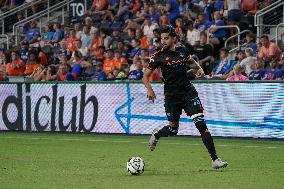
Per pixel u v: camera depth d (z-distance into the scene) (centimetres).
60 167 3372
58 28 7612
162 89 5175
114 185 2723
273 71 5391
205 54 6216
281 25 6112
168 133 3391
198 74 3331
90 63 6519
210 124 5041
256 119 4856
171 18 6856
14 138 5212
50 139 5106
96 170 3238
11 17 8750
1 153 4100
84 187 2678
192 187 2658
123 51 6500
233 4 6562
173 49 3284
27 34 8038
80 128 5553
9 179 2933
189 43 6450
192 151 4166
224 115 4978
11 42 8219
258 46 5859
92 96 5494
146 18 6725
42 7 8744
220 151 4150
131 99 5322
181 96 3275
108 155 3959
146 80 3284
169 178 2928
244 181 2831
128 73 5969
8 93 5875
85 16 7788
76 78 6334
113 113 5416
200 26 6600
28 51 7281
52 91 5672
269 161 3609
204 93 5044
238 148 4328
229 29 6588
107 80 5766
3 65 7206
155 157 3831
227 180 2861
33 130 5766
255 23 6406
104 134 5450
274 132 4788
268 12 6531
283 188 2641
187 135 5150
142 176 3002
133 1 7462
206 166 3388
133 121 5328
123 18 7406
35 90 5747
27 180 2898
